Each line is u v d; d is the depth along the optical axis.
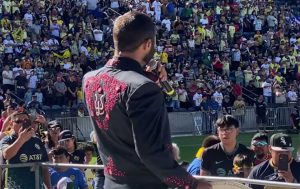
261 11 39.97
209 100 29.80
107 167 3.19
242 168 6.42
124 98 3.02
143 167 3.07
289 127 30.34
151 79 3.33
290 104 31.11
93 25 33.28
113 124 3.08
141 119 2.94
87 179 6.97
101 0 35.31
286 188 4.25
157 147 2.93
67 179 6.25
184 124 28.59
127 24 3.14
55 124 9.08
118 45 3.19
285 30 40.00
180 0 37.97
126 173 3.11
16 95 27.56
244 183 4.07
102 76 3.20
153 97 2.97
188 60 33.94
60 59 30.34
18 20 31.69
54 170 6.88
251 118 29.92
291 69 36.31
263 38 37.62
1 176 5.30
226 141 6.57
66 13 33.34
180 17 37.47
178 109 30.12
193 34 35.62
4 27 30.66
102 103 3.13
